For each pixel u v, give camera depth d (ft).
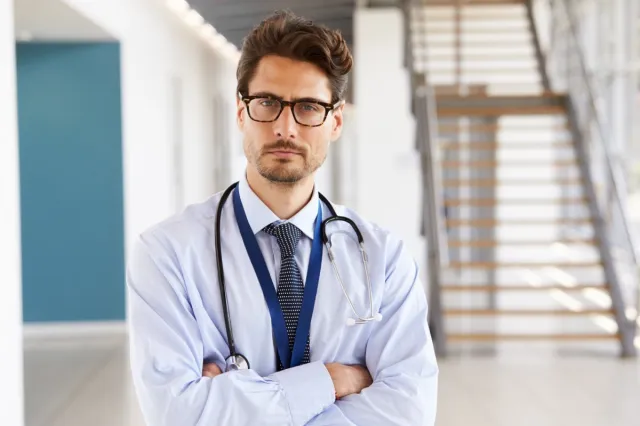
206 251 4.82
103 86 20.76
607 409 14.58
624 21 26.71
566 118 23.17
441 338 19.07
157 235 4.86
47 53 20.70
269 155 4.60
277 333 4.73
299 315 4.79
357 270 5.02
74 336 20.80
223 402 4.49
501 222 21.44
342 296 4.90
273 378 4.62
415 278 5.32
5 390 11.59
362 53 32.83
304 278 4.91
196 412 4.47
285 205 4.87
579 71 23.07
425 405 4.93
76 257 21.12
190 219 4.95
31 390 15.67
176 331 4.67
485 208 30.25
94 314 21.25
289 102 4.56
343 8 34.24
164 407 4.50
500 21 31.07
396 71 32.78
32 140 20.85
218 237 4.81
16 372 11.96
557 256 32.96
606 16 27.94
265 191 4.85
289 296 4.79
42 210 21.01
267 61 4.56
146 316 4.69
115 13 19.94
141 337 4.66
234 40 34.47
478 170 29.89
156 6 24.66
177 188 28.09
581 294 28.40
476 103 23.50
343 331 4.90
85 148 20.86
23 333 21.15
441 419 13.98
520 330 22.88
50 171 20.92
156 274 4.74
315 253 4.95
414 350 5.08
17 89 20.74
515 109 23.27
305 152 4.63
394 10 32.63
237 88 4.79
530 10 27.07
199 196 32.60
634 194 25.84
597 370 17.67
